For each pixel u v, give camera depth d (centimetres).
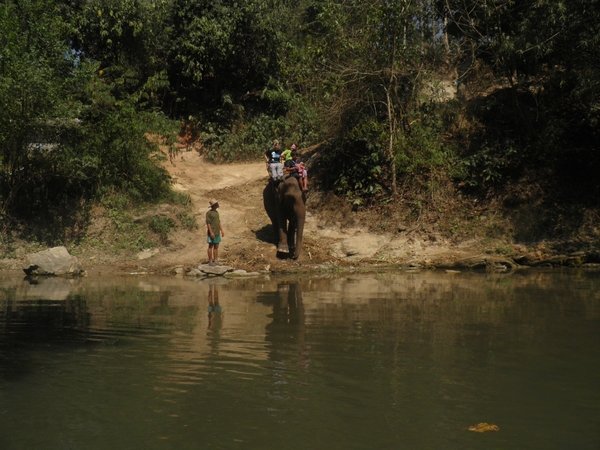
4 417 418
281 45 2716
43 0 1994
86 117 2027
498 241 1667
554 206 1745
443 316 801
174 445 366
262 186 2145
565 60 1784
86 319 791
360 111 2005
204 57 2569
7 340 659
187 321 773
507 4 1973
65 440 376
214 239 1510
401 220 1797
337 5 1984
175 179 2059
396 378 504
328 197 1933
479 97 2211
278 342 643
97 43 2608
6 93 1625
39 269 1468
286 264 1544
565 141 1902
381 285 1180
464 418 410
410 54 1981
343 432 386
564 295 997
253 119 2638
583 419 409
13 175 1781
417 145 1947
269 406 435
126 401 449
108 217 1798
